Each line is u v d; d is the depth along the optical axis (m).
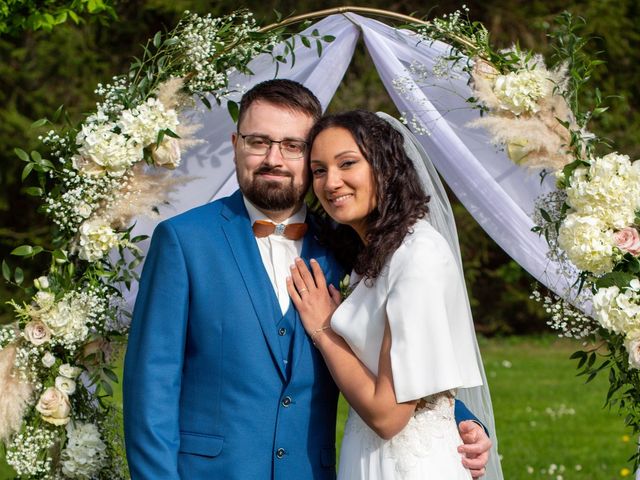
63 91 12.33
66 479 3.10
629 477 5.71
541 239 3.36
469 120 3.54
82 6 5.05
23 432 3.08
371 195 2.70
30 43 12.34
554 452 6.34
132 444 2.62
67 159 3.10
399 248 2.65
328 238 2.89
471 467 2.76
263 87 2.80
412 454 2.62
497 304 13.67
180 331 2.68
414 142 3.09
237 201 2.85
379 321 2.65
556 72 3.17
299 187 2.77
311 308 2.73
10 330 3.07
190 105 3.24
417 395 2.54
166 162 3.10
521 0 12.69
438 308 2.59
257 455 2.66
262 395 2.68
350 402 2.65
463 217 12.73
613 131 12.84
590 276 3.06
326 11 3.35
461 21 3.34
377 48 3.44
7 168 12.19
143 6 12.23
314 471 2.72
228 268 2.73
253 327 2.70
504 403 8.05
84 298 3.04
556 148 3.10
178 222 2.76
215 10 11.81
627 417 3.18
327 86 3.50
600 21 12.59
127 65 12.59
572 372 9.62
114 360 3.21
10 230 12.49
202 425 2.69
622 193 2.96
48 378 3.12
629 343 2.94
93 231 3.01
